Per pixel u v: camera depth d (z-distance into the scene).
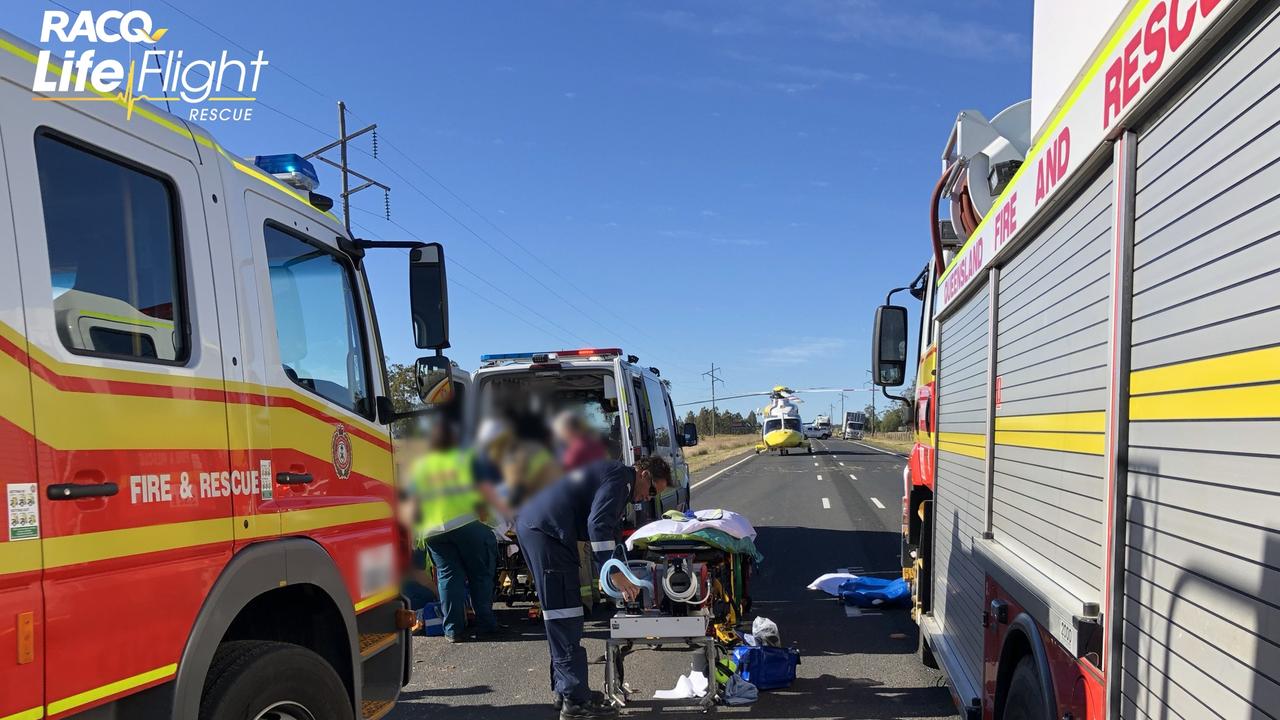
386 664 3.96
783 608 8.33
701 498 20.06
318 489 3.44
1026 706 3.19
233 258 3.09
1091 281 2.59
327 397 3.64
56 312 2.34
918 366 6.88
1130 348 2.27
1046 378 3.09
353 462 3.75
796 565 10.85
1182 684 1.97
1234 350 1.76
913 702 5.54
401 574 4.06
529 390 8.43
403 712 5.57
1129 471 2.27
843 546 12.34
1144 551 2.17
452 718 5.46
